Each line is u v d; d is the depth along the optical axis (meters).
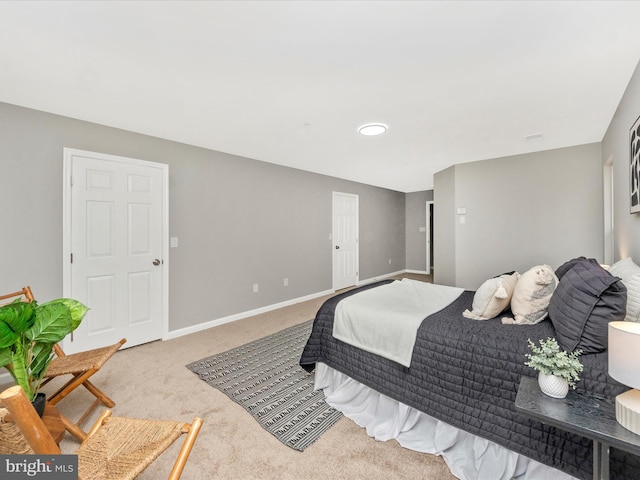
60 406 1.99
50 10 1.32
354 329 1.96
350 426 1.80
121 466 0.95
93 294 2.73
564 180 3.58
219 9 1.32
